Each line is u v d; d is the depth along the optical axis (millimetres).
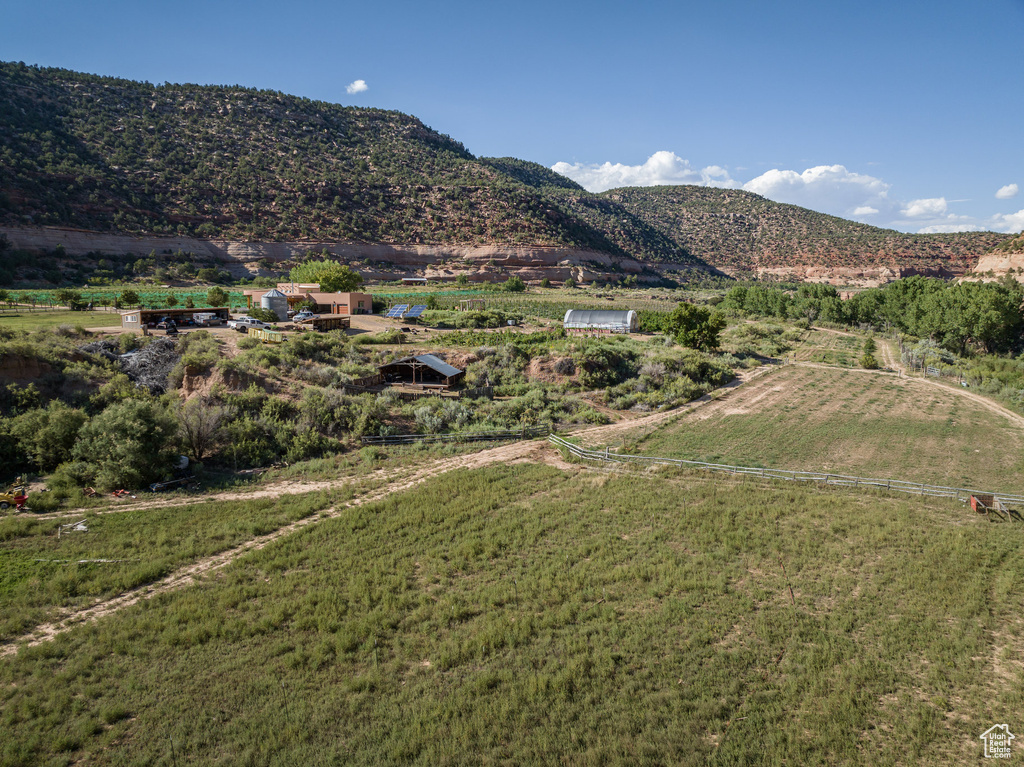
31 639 16094
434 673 14750
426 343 56156
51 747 12273
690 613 17031
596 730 12758
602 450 33312
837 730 12406
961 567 18812
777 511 23875
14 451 29484
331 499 26859
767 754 11922
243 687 14250
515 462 31938
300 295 75438
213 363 39938
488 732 12727
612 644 15758
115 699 13828
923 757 11680
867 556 19922
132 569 19828
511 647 15703
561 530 23062
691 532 22375
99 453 27969
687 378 49438
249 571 20047
